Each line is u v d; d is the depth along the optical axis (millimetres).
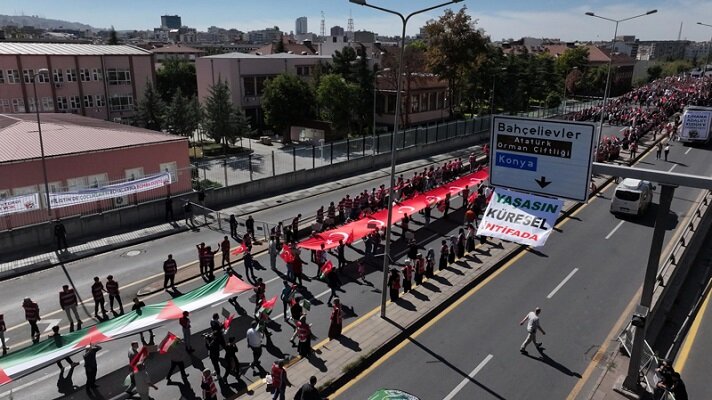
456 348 17594
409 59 63156
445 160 49844
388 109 65250
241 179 37875
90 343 15031
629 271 24016
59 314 19875
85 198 28750
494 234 13086
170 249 26656
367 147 46844
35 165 27922
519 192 13438
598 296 21484
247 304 20594
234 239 28172
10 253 25547
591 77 106938
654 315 19922
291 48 109062
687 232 26922
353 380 15766
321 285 22359
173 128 51469
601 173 12578
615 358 16984
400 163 48406
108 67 60781
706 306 21609
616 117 68188
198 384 15453
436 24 63219
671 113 70875
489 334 18484
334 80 55250
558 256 25797
